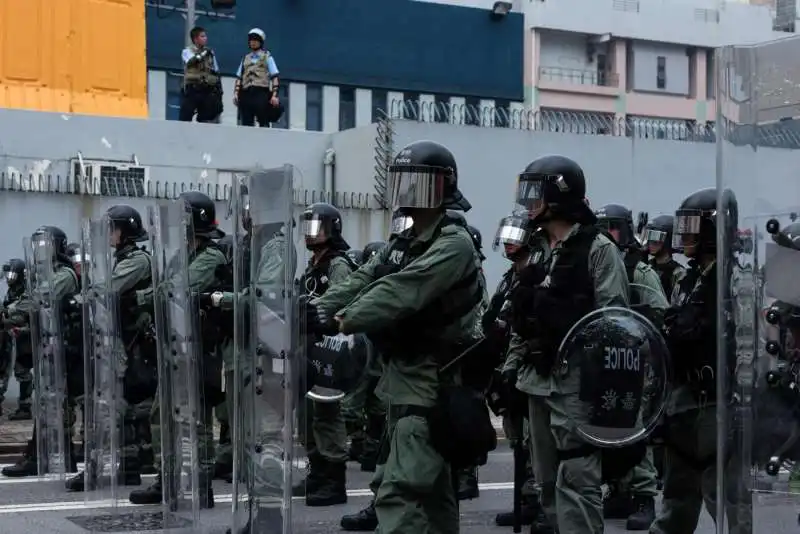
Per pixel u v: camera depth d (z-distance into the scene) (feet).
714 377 21.80
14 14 64.69
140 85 68.80
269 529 22.93
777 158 16.25
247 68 68.03
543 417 21.85
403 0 104.01
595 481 20.94
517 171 65.10
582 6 118.42
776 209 16.28
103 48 67.51
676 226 22.50
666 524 23.26
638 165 67.87
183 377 26.09
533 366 21.91
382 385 20.16
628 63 122.31
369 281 22.08
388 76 103.24
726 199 16.65
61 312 37.17
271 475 22.91
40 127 60.18
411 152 19.90
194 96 66.69
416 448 19.36
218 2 74.69
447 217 20.30
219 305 30.37
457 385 19.56
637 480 29.68
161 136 62.85
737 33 127.34
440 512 20.02
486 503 34.94
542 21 115.85
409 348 19.54
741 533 16.69
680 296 22.72
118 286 32.07
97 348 33.01
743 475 16.69
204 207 31.14
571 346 20.72
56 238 37.35
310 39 99.76
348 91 101.60
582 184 21.59
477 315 20.08
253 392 23.39
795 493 16.38
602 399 20.54
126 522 30.30
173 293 26.25
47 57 65.67
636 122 71.51
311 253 35.12
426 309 19.45
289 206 22.20
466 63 107.86
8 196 55.83
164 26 94.68
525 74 116.06
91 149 61.21
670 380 20.67
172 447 26.50
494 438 19.71
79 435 44.21
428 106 69.05
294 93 99.14
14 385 57.00
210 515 28.99
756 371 16.56
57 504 33.58
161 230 26.71
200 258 31.01
